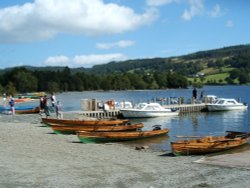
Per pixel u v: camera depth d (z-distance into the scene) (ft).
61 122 136.87
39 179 61.00
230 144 95.40
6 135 118.11
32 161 75.97
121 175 64.54
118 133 112.88
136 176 63.93
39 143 104.22
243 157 80.59
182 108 232.53
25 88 603.67
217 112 234.79
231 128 160.25
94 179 61.52
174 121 185.47
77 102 364.99
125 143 112.27
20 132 125.70
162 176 64.08
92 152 91.66
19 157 80.79
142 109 197.16
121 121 141.79
